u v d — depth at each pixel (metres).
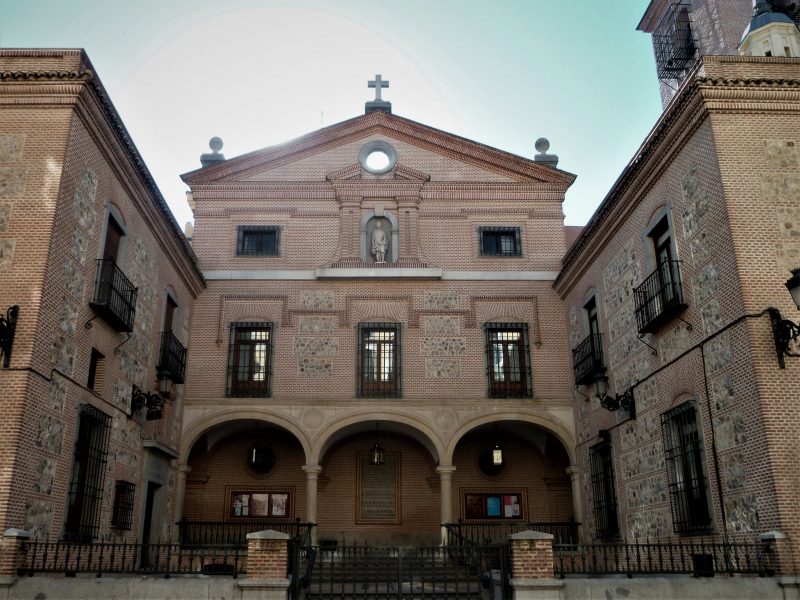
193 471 21.25
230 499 21.25
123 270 15.29
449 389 20.58
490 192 22.38
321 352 20.80
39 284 11.80
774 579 10.49
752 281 11.88
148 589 10.47
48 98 12.72
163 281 18.16
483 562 15.78
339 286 21.36
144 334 16.72
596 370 17.50
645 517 15.39
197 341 20.84
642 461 15.60
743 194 12.35
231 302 21.22
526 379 20.84
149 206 16.45
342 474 21.67
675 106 13.41
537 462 21.95
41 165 12.45
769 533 10.73
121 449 15.24
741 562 11.48
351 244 21.70
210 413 20.08
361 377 20.64
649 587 10.55
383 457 21.30
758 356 11.47
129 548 15.49
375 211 22.00
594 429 18.75
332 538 21.05
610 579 10.62
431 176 22.53
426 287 21.45
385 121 22.88
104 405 14.37
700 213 13.19
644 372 15.59
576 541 20.12
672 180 14.32
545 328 21.25
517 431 21.83
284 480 21.45
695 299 13.36
